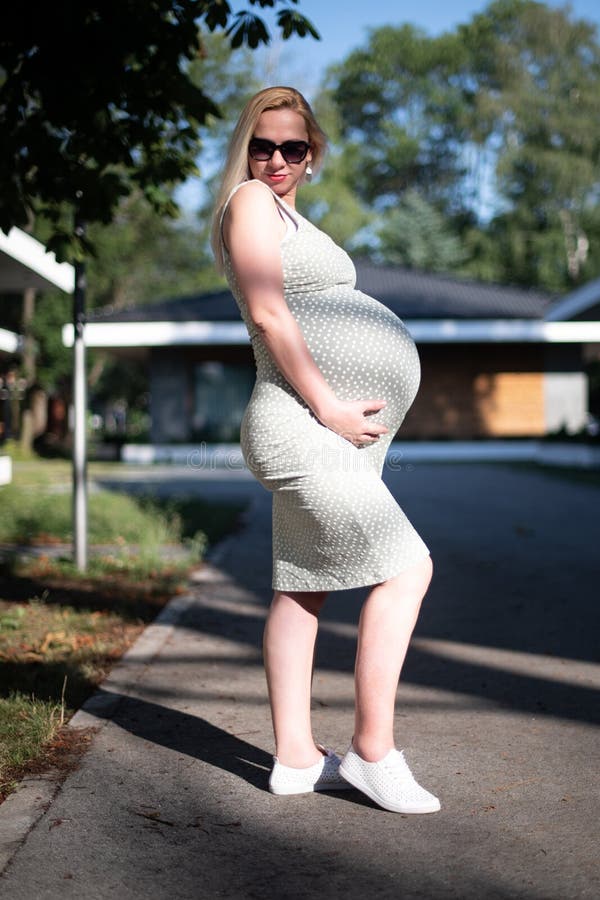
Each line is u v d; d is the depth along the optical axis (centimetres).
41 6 500
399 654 257
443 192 5881
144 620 527
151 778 285
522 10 5112
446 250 5125
